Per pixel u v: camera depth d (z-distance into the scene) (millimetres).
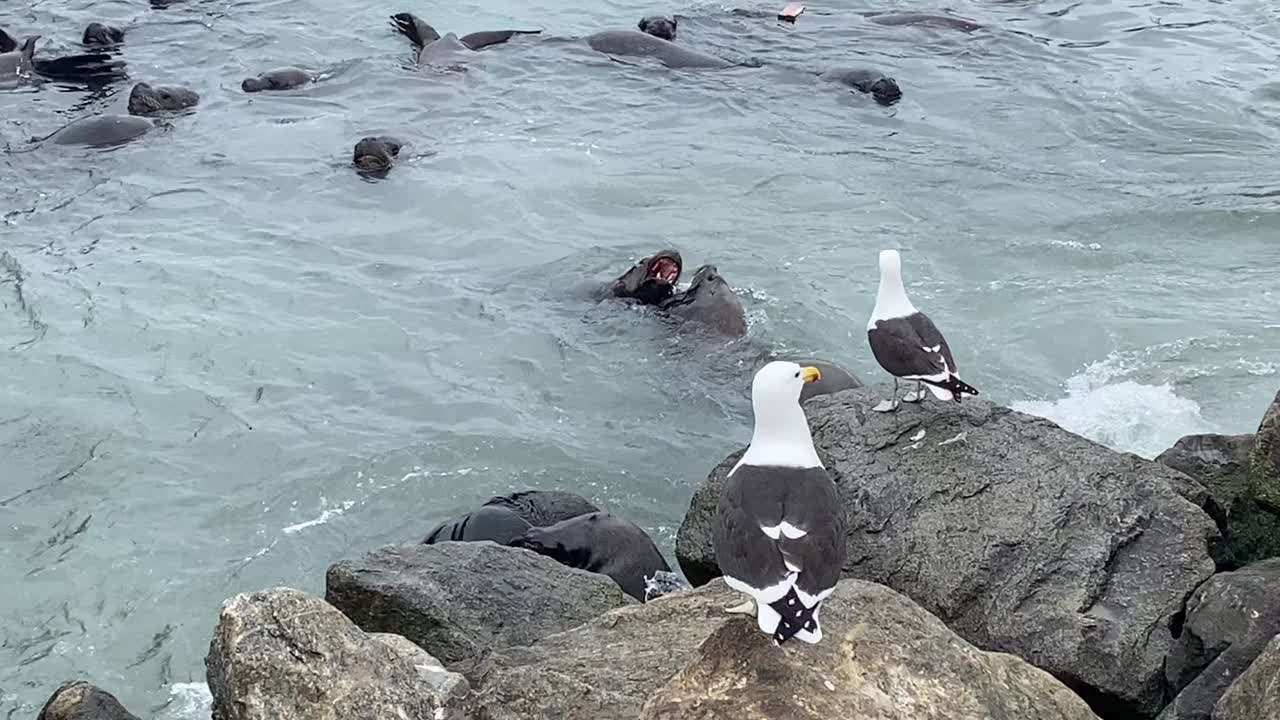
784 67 22078
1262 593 7992
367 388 13242
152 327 14211
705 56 22406
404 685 6855
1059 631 8258
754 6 25391
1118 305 14516
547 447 12391
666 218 16750
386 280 15336
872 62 22188
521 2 25750
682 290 15016
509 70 22016
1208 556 8742
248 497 11594
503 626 8797
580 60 22406
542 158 18500
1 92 21328
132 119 19672
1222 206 16703
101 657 9742
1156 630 8234
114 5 25516
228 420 12625
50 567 10672
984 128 19422
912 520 9008
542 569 9406
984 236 16125
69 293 14883
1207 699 7297
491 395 13188
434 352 13914
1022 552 8742
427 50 22719
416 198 17328
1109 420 12445
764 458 5840
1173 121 19500
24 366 13430
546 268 15602
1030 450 9531
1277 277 15148
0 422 12484
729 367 13672
